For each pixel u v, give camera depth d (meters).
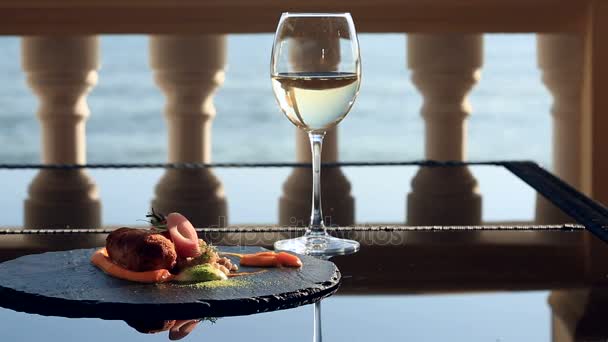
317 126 1.29
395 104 13.53
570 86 3.16
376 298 1.03
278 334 0.93
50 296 1.01
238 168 1.71
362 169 1.71
